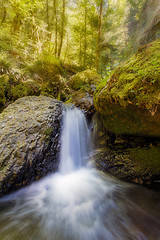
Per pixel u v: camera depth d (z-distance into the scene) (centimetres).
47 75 632
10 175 228
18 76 486
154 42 225
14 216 206
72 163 369
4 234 172
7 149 248
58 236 174
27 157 256
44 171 283
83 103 514
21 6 577
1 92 406
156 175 264
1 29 513
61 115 381
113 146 378
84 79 687
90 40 970
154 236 168
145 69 197
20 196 237
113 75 275
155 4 401
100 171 320
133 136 310
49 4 872
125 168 299
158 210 210
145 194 243
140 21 532
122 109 254
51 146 308
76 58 1128
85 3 897
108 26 840
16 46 567
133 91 204
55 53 954
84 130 462
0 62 434
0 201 213
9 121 306
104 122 365
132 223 191
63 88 671
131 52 559
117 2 798
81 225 192
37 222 196
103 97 289
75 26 976
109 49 874
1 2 548
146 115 219
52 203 239
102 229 185
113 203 235
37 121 311
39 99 414
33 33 719
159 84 175
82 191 271
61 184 296
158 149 280
